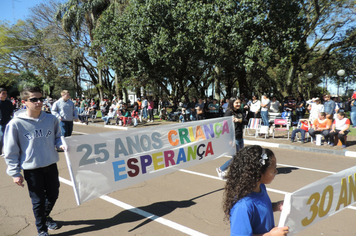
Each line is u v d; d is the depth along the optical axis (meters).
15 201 4.21
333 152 7.80
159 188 4.82
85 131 13.14
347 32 18.05
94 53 25.58
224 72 21.08
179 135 4.41
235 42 13.45
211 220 3.53
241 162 1.60
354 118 12.58
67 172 5.84
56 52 27.02
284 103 15.88
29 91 2.93
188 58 16.58
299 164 6.61
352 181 2.40
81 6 23.84
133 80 20.88
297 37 13.39
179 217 3.62
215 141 4.92
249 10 13.29
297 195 1.83
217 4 13.80
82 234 3.19
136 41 14.93
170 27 14.96
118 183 3.64
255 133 11.33
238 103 5.23
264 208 1.54
